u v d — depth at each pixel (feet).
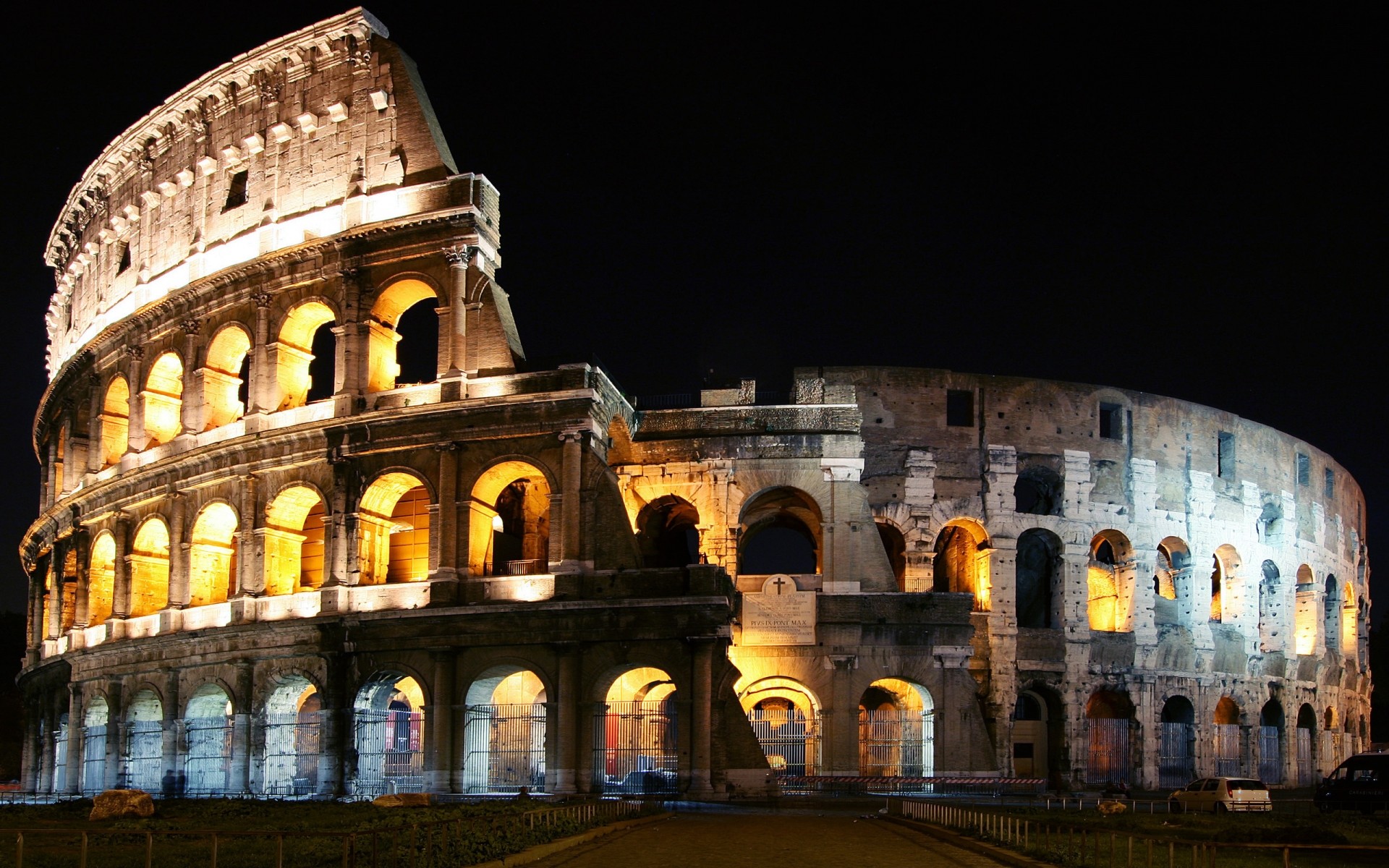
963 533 275.39
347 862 84.64
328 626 213.87
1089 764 258.57
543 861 111.55
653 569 201.77
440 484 212.43
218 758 236.63
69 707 266.36
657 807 171.12
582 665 202.49
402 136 229.45
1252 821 152.66
